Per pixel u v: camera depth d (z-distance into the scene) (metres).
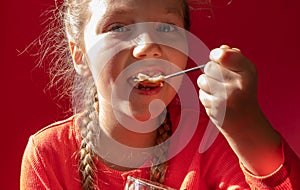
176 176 1.51
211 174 1.51
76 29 1.53
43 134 1.58
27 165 1.57
